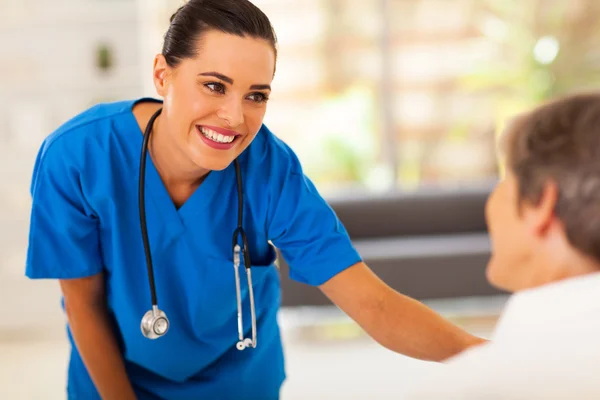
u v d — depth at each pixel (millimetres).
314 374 2893
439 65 5762
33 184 1329
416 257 3301
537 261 692
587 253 640
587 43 5707
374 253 3357
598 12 5664
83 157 1278
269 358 1526
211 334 1408
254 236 1355
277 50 1151
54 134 1306
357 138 5762
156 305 1301
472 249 3350
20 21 3793
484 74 5715
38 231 1302
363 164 5727
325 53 5785
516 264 716
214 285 1354
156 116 1297
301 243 1332
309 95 5844
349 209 3719
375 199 3744
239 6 1097
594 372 577
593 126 633
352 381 2811
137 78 3908
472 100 5797
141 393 1469
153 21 5117
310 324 3496
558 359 591
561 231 653
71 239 1300
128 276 1327
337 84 5824
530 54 5688
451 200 3758
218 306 1379
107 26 3906
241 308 1385
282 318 3582
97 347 1364
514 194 682
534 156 656
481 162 5840
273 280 1499
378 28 5633
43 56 3861
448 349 1226
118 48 3928
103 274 1363
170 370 1433
